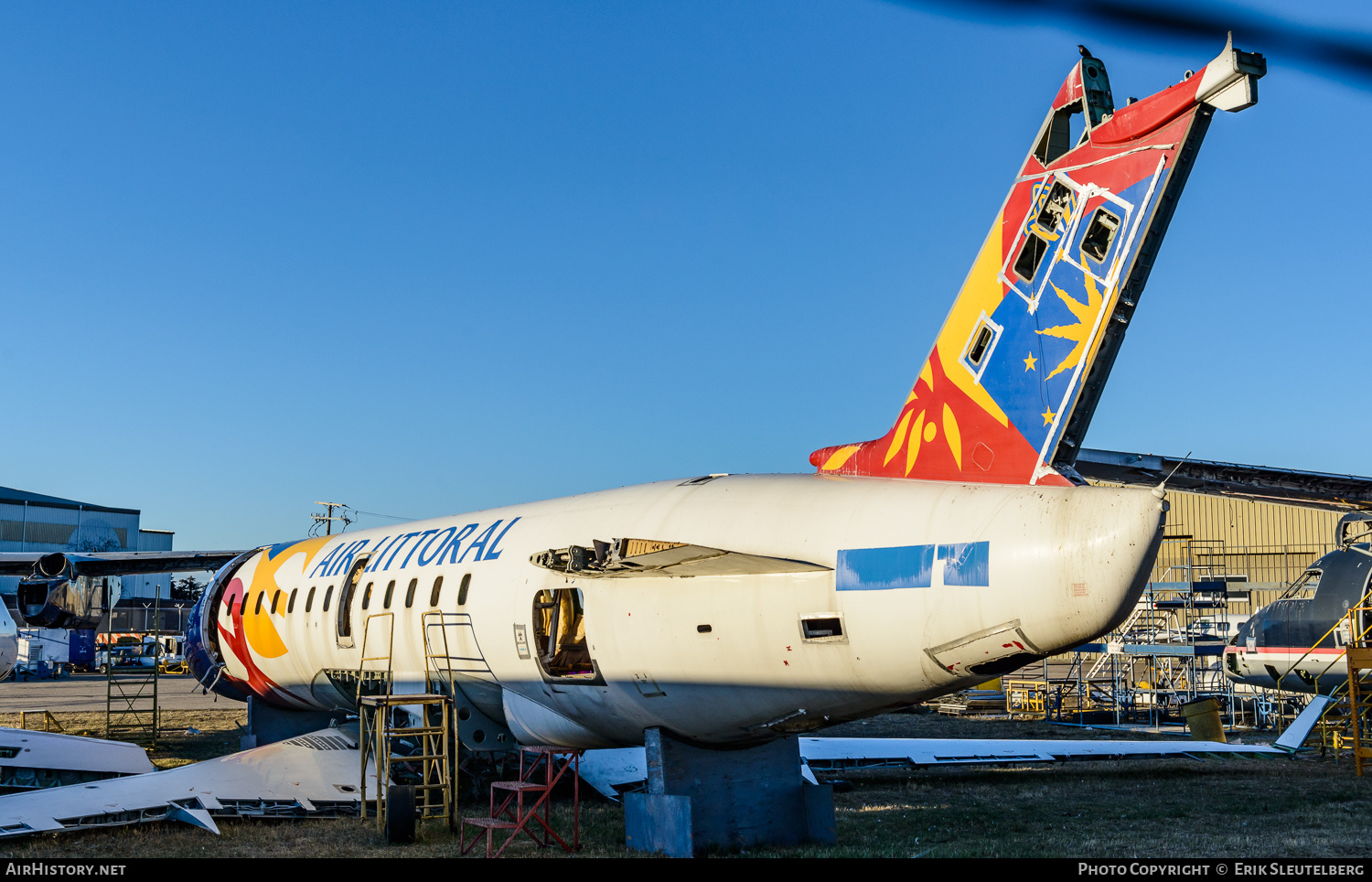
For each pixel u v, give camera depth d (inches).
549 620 502.0
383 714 486.6
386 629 583.8
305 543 750.5
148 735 944.3
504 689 518.3
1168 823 496.1
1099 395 358.3
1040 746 694.5
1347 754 769.6
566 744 509.0
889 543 367.2
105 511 3120.1
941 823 496.1
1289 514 1590.8
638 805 438.6
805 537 392.8
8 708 1224.8
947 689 367.9
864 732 973.2
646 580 434.3
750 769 448.5
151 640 2415.1
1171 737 930.1
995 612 336.8
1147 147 340.8
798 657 388.5
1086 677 1357.0
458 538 572.4
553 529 501.7
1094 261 356.2
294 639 674.2
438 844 447.2
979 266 397.7
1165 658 1293.1
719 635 405.7
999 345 384.5
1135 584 315.0
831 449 469.7
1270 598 1578.5
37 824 434.0
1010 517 341.7
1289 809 535.5
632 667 435.8
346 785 530.0
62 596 872.3
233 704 1337.4
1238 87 311.9
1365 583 900.6
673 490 467.5
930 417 410.6
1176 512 1667.1
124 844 436.5
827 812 453.7
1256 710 1127.6
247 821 489.1
